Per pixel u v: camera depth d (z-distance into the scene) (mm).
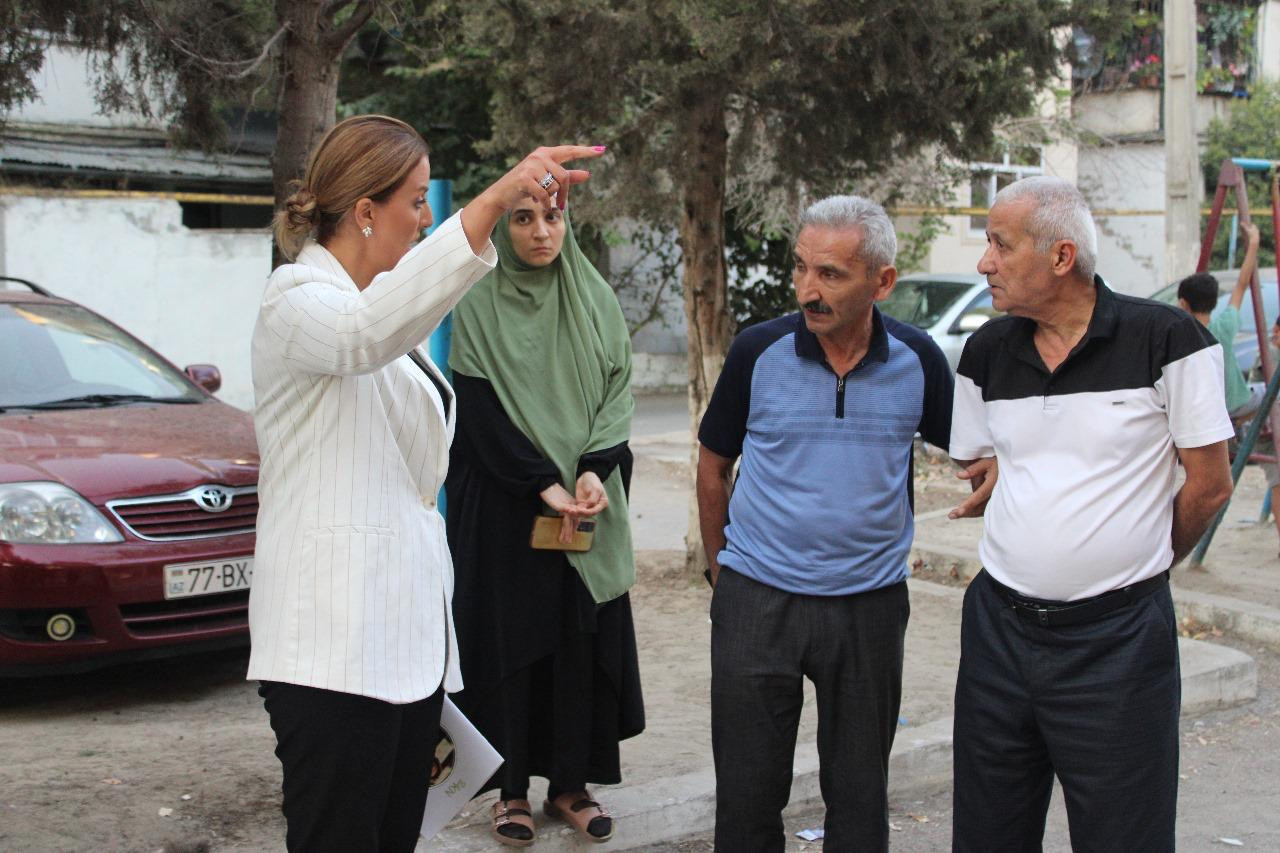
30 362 6262
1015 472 3070
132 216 13078
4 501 4992
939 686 5598
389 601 2570
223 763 4484
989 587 3145
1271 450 7867
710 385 7184
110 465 5312
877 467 3234
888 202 11562
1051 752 3039
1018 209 2920
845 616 3234
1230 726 5492
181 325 13500
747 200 13742
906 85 6188
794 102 6617
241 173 15953
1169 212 12344
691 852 4137
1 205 12297
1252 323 11055
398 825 2785
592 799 4035
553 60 6254
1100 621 2947
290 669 2521
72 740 4809
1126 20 6527
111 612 5047
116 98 6367
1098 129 24594
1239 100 24969
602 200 7793
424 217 2713
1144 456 2939
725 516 3547
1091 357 2947
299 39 6035
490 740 3812
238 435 5945
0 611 4934
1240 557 7965
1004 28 6281
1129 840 2967
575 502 3678
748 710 3271
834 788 3328
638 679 4031
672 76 6109
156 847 3717
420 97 17188
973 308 12992
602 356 3877
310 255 2658
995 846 3174
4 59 5984
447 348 4406
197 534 5305
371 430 2590
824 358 3238
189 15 6047
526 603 3766
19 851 3639
